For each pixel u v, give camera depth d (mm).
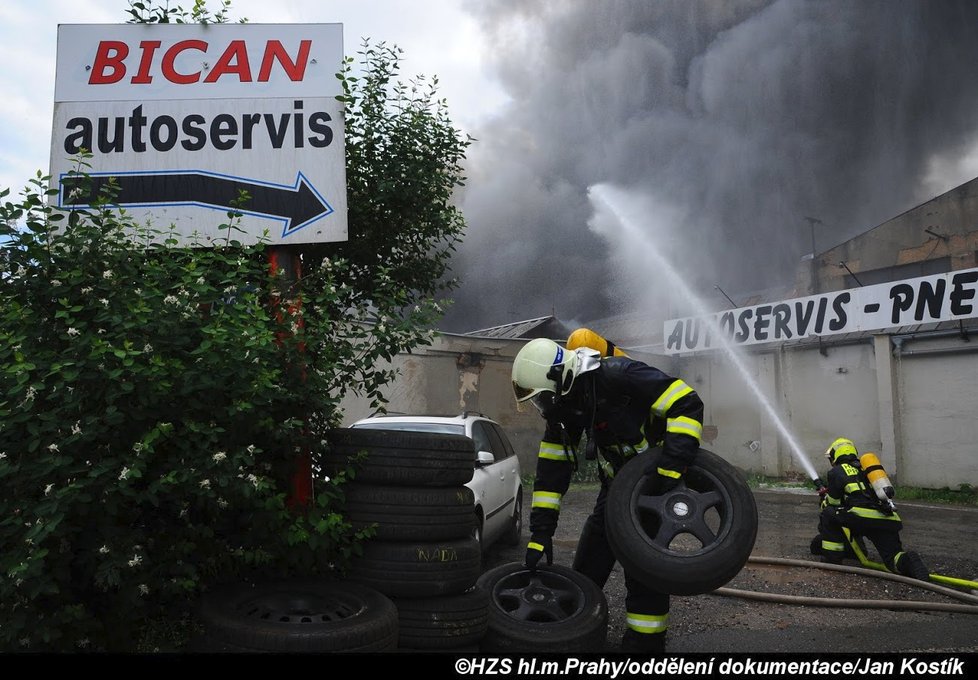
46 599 2760
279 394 3084
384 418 6953
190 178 3840
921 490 15562
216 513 3090
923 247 20625
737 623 4602
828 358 18062
